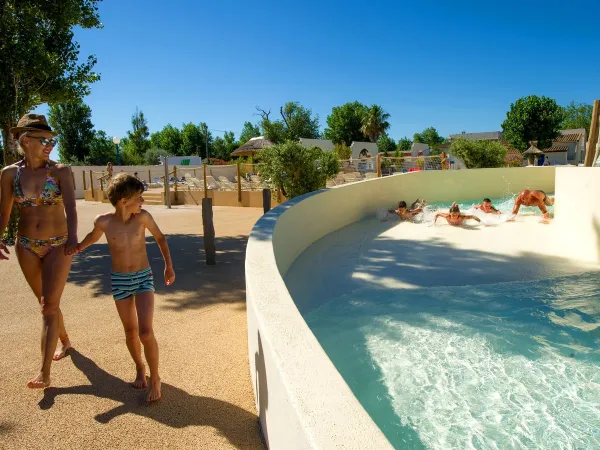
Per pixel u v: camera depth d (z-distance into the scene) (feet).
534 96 134.41
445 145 173.17
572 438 7.81
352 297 15.94
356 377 10.17
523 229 27.25
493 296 15.47
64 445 7.46
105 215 9.15
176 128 219.61
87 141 138.21
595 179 19.74
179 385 9.53
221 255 23.11
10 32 28.45
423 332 12.61
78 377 9.93
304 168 44.24
